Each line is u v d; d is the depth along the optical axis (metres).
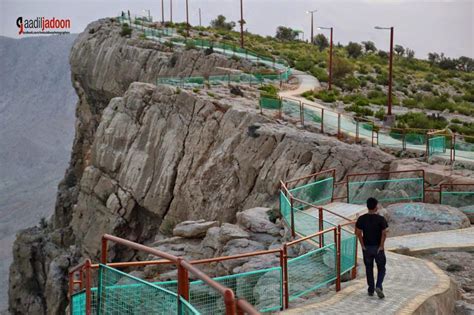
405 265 16.34
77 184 75.75
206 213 39.31
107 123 53.22
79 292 11.20
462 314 13.65
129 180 48.31
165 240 25.52
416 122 45.53
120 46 81.12
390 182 26.00
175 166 44.53
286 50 90.00
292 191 22.55
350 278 15.38
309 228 18.47
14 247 69.44
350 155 31.77
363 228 13.40
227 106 43.34
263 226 22.16
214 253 22.62
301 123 39.62
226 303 6.66
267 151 36.50
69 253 57.84
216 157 39.59
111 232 48.03
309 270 14.01
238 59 68.62
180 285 9.00
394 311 12.20
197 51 71.50
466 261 17.53
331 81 66.25
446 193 25.06
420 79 80.06
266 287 13.30
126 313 10.15
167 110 47.88
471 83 81.81
